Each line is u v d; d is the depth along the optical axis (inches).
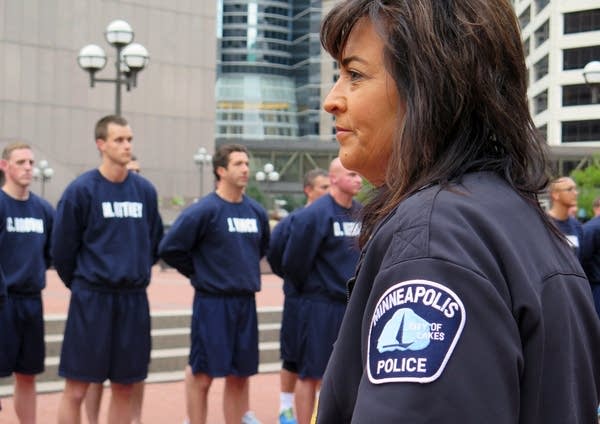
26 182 223.8
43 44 1530.5
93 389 217.2
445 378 34.4
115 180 196.4
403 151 42.0
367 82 44.1
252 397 280.4
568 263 43.1
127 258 194.1
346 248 218.2
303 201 2292.1
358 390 38.7
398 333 36.1
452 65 41.3
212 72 1716.3
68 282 195.0
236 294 217.8
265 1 3890.3
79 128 1562.5
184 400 270.4
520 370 36.6
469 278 36.0
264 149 2391.7
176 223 216.2
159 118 1659.7
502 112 42.2
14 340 214.5
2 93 1496.1
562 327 39.6
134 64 589.9
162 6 1659.7
